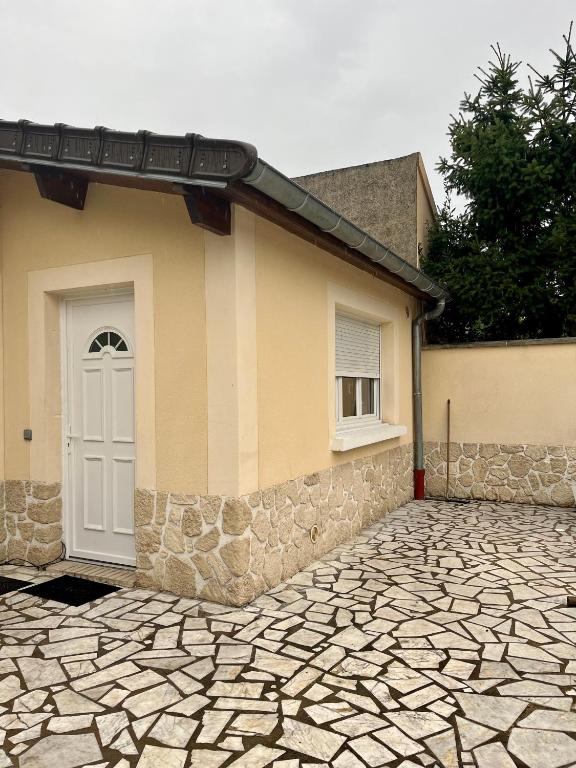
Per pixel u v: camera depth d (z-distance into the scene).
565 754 2.21
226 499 3.84
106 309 4.61
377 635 3.36
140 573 4.20
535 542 5.58
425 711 2.53
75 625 3.51
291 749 2.25
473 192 8.46
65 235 4.52
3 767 2.14
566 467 7.38
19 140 3.82
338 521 5.53
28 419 4.77
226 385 3.83
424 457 8.22
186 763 2.16
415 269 6.31
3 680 2.83
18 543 4.82
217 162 3.09
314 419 5.05
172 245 4.03
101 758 2.20
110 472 4.61
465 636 3.35
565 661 3.03
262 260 4.16
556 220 7.64
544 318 8.35
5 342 4.89
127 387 4.52
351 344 6.51
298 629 3.45
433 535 5.90
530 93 7.97
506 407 7.74
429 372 8.22
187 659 3.04
